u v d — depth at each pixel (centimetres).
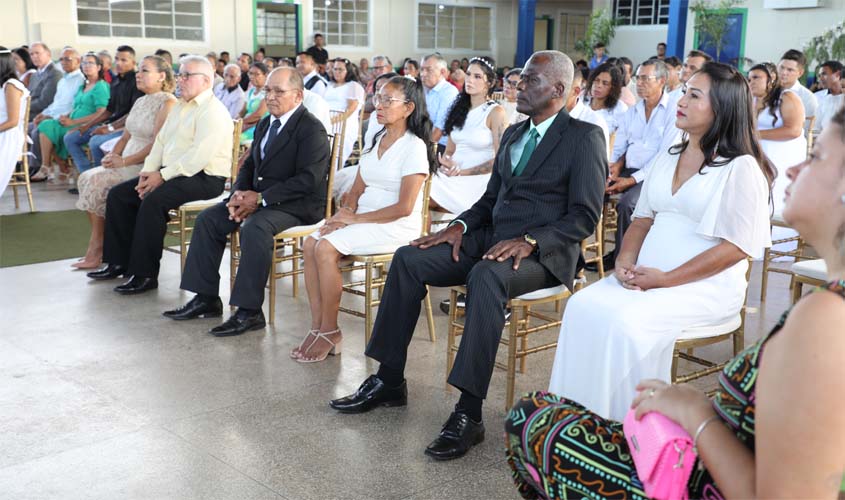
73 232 574
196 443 263
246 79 1188
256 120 754
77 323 382
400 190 339
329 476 243
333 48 1566
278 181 389
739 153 244
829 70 641
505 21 1766
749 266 287
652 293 242
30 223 599
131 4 1341
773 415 108
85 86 772
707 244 248
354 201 362
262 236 370
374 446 263
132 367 328
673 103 477
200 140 435
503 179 291
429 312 361
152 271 433
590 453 141
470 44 1738
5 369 324
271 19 1491
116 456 253
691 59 562
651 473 129
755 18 1431
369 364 336
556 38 1925
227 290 443
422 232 355
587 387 240
